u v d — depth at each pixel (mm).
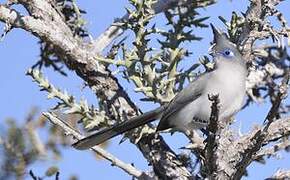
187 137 13445
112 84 14102
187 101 13195
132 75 13375
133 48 13438
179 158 13625
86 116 13414
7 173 12305
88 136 12805
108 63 13797
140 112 13938
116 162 12797
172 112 13125
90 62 14133
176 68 13484
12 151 12367
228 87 13133
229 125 12906
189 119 13219
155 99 13195
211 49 13688
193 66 13734
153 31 13758
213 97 10227
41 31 13891
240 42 13547
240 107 13352
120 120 13641
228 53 13461
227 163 11320
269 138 12117
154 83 13195
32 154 12453
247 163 11070
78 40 14453
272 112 10758
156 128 13273
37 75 13398
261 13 12945
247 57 13586
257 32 12984
